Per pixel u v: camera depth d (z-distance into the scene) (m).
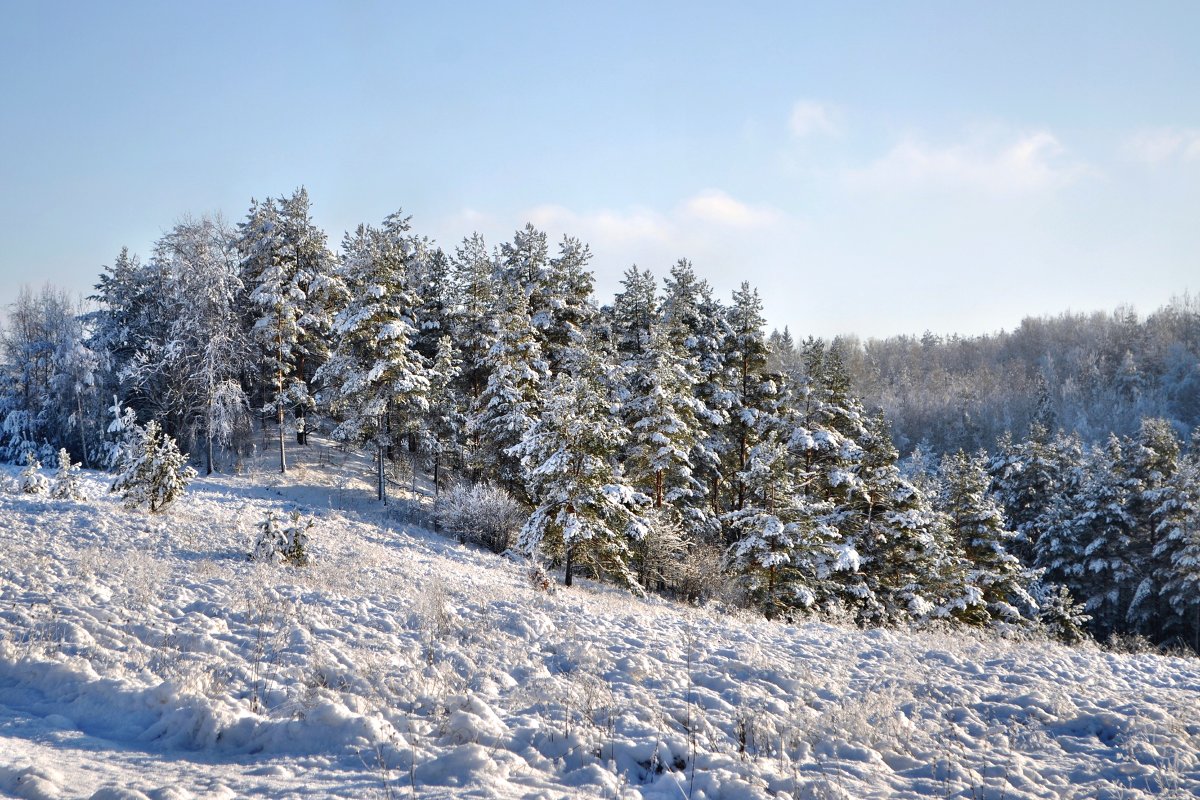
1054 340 149.62
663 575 29.56
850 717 8.35
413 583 16.16
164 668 8.15
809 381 35.25
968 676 11.13
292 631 10.23
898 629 19.75
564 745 6.86
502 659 10.23
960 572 28.59
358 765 6.16
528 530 25.59
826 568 26.88
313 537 22.27
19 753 5.77
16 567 12.12
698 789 6.12
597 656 10.68
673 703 8.66
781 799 6.06
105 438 39.09
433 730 7.09
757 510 26.84
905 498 29.05
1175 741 8.01
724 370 36.38
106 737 6.58
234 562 16.02
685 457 29.55
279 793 5.52
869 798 6.34
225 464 37.34
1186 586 38.78
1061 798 6.59
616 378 32.06
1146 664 13.48
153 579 12.52
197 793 5.36
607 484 25.78
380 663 9.12
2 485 24.98
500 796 5.49
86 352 39.41
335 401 35.88
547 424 25.77
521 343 34.44
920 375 147.12
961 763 7.35
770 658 11.59
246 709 7.21
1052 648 14.82
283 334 38.75
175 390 37.75
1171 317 136.38
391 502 35.31
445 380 38.38
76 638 8.76
